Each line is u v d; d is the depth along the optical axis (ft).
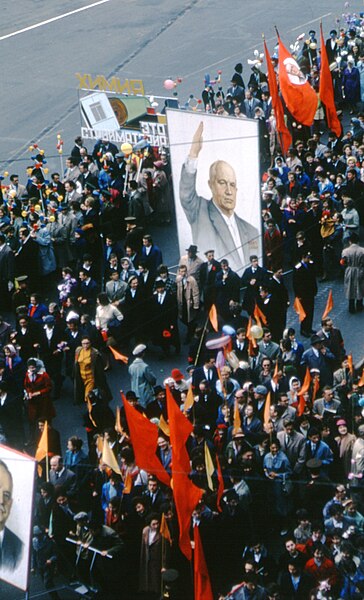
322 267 145.38
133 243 141.90
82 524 97.86
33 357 123.65
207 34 230.48
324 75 167.22
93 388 118.83
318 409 107.55
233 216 138.72
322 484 99.66
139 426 93.35
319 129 180.86
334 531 93.15
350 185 151.74
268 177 152.35
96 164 169.68
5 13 249.96
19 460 90.79
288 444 102.22
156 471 94.99
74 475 101.71
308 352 116.16
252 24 233.76
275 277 128.47
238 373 113.09
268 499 101.35
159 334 130.82
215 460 101.09
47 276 147.74
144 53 223.51
